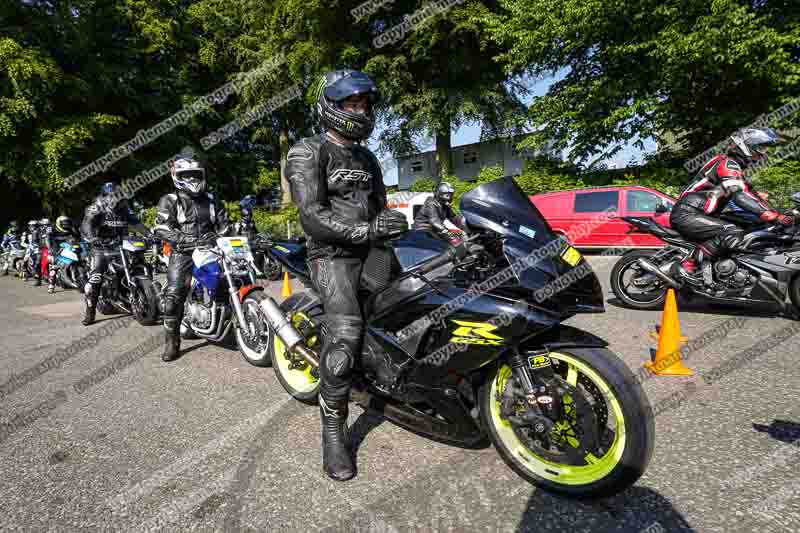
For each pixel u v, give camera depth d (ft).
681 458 7.66
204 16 83.05
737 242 15.30
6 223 69.15
